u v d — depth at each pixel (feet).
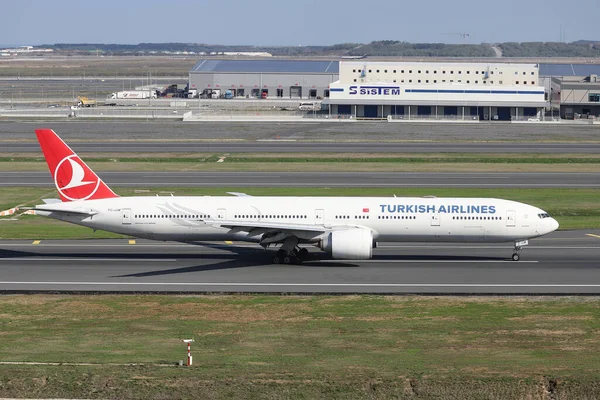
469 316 616.39
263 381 464.65
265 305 647.97
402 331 576.20
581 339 556.51
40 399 444.55
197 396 446.19
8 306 641.81
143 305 647.15
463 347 537.65
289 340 554.05
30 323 595.47
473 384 460.96
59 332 572.92
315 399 444.96
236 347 537.24
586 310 632.79
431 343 546.67
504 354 521.65
